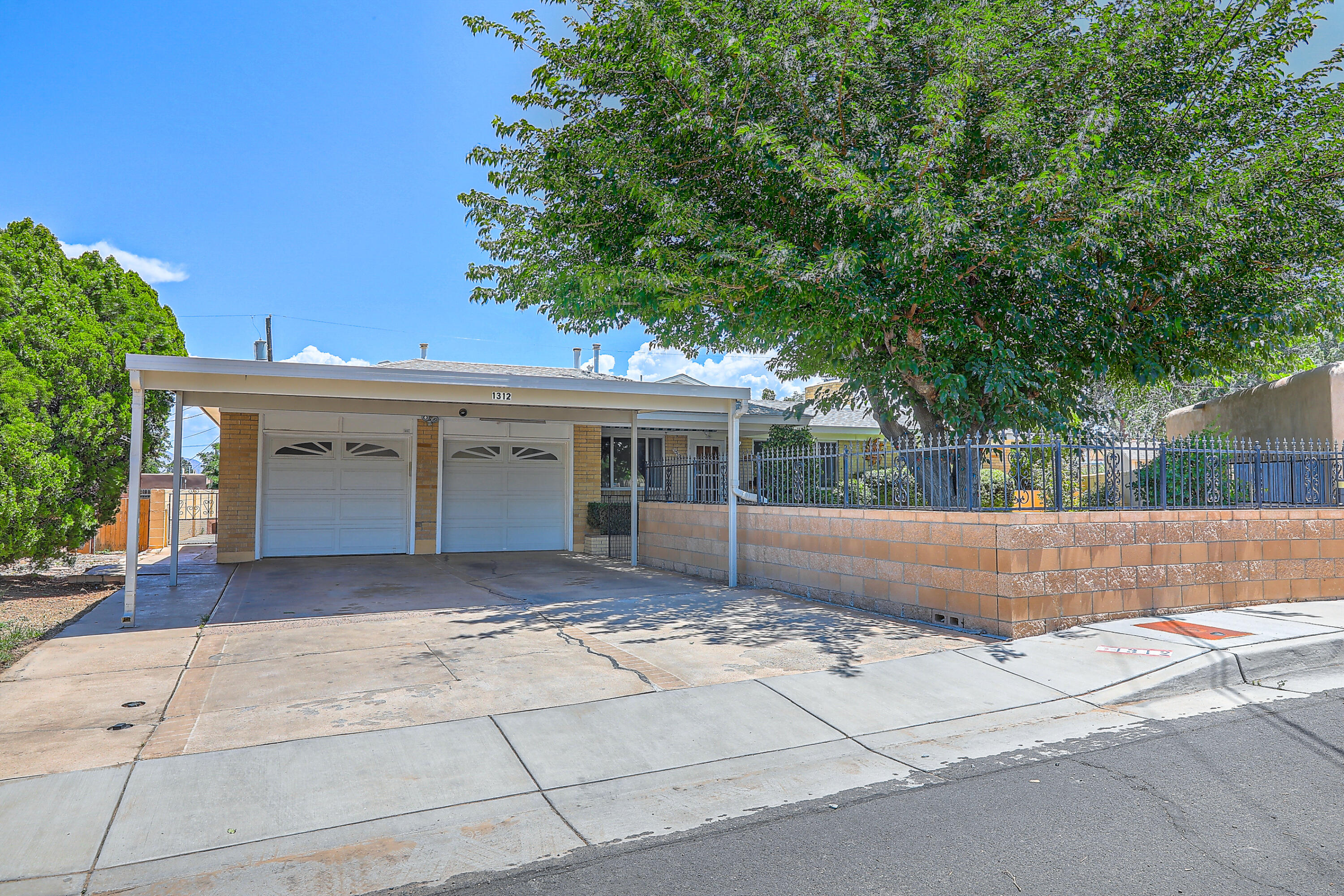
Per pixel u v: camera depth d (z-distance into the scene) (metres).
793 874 3.54
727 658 7.32
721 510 12.77
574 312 11.46
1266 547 9.58
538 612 9.77
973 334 9.97
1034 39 10.09
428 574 13.54
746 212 10.76
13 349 11.45
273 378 9.49
